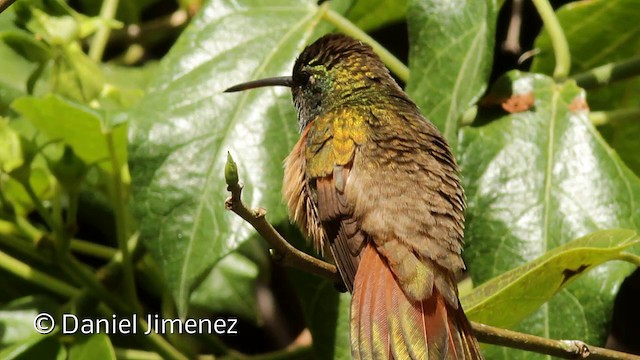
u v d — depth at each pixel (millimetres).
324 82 10656
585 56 12492
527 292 9266
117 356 11695
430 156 9797
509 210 10656
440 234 9328
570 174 10742
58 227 11062
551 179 10742
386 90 10523
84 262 13039
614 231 9438
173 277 10109
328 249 9977
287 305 13266
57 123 10695
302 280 10812
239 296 12891
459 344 8750
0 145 10734
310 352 12109
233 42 10992
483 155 10859
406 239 9227
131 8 13828
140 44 13750
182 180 10352
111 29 13648
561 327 10234
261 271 13047
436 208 9445
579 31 12320
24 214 11680
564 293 10273
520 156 10836
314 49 10766
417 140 9875
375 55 10859
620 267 10211
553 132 10914
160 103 10633
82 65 11273
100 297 11234
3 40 11094
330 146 9859
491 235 10609
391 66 11367
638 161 12422
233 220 10172
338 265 9430
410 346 8711
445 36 10844
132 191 10352
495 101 11125
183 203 10289
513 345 9070
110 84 12219
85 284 11211
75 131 10750
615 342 13195
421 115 10289
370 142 9812
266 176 10414
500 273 10508
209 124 10555
